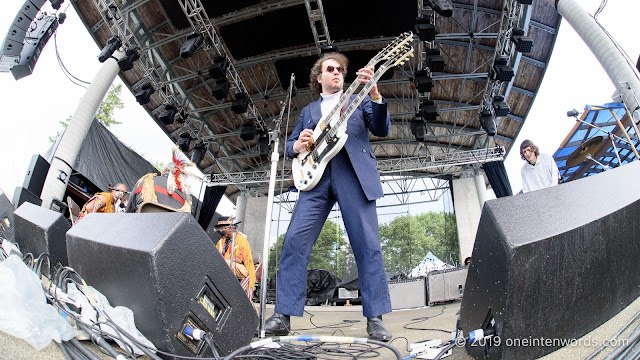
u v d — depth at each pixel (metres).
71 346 1.27
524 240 1.11
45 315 1.22
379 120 2.52
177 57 11.86
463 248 15.17
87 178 9.22
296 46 11.39
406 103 13.95
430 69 9.87
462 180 16.11
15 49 8.11
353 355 1.80
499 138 14.59
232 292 1.46
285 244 2.52
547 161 4.45
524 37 9.32
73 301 1.41
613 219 1.20
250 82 13.00
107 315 1.28
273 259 16.53
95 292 1.42
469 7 10.38
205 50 10.82
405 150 16.48
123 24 10.36
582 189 1.26
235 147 15.73
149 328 1.28
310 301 10.58
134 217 1.43
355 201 2.47
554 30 10.51
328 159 2.39
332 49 9.80
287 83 12.73
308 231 2.50
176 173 2.47
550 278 1.14
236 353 1.34
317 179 2.44
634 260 1.27
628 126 5.86
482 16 10.65
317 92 3.02
